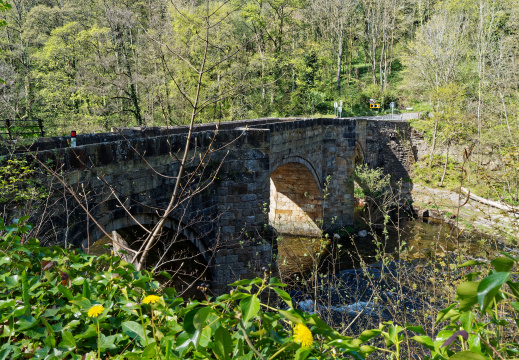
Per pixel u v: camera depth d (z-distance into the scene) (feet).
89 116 100.22
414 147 109.60
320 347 6.43
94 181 29.07
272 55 127.44
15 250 10.24
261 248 44.24
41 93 107.86
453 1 147.43
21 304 8.75
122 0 99.45
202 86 87.45
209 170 41.01
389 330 5.85
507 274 3.47
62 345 7.28
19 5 123.54
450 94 97.50
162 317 8.11
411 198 87.25
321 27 179.52
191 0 71.77
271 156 60.54
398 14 185.47
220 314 6.35
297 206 83.30
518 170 20.18
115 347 7.39
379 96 165.27
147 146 33.88
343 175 82.23
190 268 41.63
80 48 117.70
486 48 118.42
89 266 10.51
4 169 21.30
